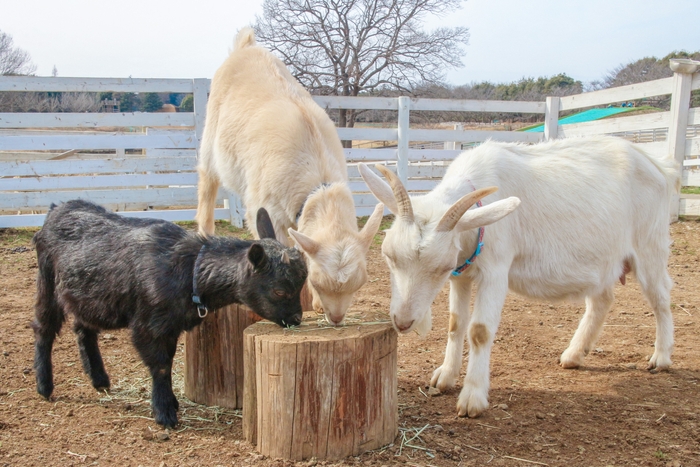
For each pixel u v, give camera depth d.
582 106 12.07
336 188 4.98
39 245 4.24
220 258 3.78
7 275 7.40
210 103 6.68
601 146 4.96
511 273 4.49
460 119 32.66
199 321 3.96
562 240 4.46
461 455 3.52
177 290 3.73
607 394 4.48
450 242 3.59
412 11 21.84
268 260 3.64
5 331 5.48
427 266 3.54
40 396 4.19
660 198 4.99
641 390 4.55
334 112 26.56
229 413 4.08
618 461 3.51
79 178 9.72
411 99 11.31
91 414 3.94
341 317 3.88
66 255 4.04
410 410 4.13
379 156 11.49
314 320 3.95
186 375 4.30
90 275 3.93
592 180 4.63
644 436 3.82
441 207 3.72
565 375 4.88
